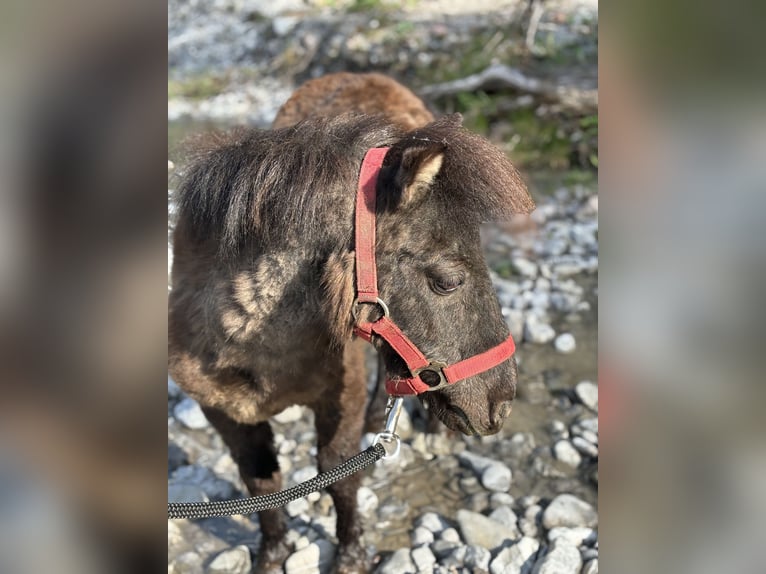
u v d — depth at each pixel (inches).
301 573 108.5
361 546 109.0
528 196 77.4
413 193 73.5
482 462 127.9
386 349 79.3
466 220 74.2
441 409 82.9
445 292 75.2
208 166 83.9
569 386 147.9
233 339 83.2
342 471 76.7
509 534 113.6
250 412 90.9
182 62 339.9
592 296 177.6
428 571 107.0
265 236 79.4
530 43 280.1
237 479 127.0
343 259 76.4
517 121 249.1
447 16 319.0
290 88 308.3
